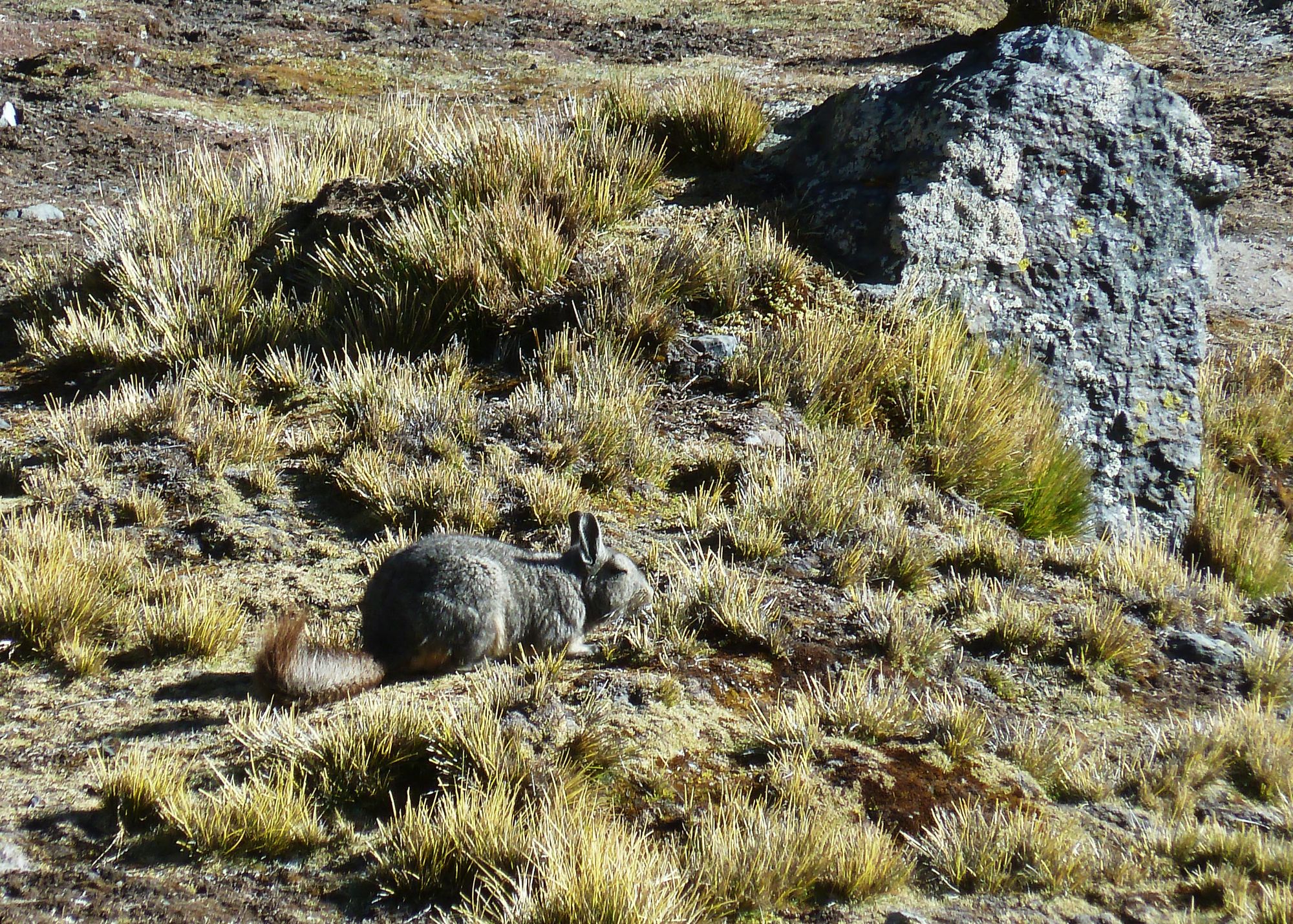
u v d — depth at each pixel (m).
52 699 16.38
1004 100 32.59
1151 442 32.09
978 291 31.72
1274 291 47.41
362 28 75.69
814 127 36.41
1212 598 24.86
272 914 12.31
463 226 30.39
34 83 58.75
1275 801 17.25
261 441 24.45
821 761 16.25
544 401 25.81
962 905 13.88
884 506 24.34
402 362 28.08
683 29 79.06
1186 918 14.10
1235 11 84.62
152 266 31.36
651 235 31.92
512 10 83.69
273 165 36.75
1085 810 16.38
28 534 19.89
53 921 11.72
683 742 16.16
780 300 29.92
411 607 16.72
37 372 29.64
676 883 12.95
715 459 24.70
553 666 17.25
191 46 69.00
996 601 21.70
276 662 15.45
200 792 13.98
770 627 19.25
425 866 12.97
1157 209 33.19
